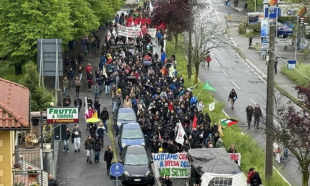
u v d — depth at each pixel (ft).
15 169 113.80
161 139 179.42
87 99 210.38
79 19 295.07
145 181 160.35
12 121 103.40
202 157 145.89
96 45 330.95
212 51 346.74
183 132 170.81
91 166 171.01
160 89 224.33
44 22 266.16
